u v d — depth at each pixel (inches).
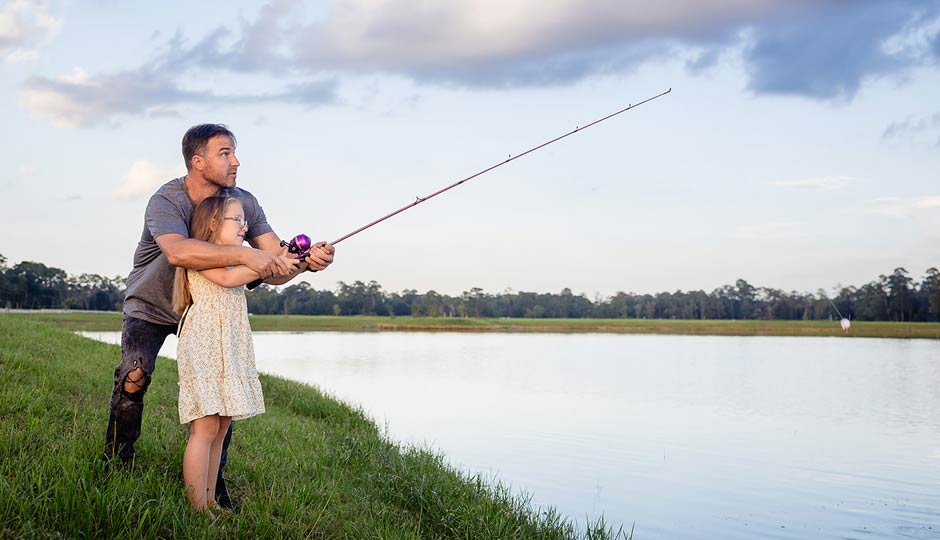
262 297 4650.6
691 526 294.0
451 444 440.5
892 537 284.4
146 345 157.0
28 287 3939.5
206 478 151.1
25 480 143.6
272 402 403.5
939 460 434.3
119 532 134.0
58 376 259.0
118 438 162.2
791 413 634.2
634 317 5324.8
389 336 2252.7
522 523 225.8
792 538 281.6
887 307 4478.3
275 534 152.4
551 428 515.5
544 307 5300.2
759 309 5162.4
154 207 154.1
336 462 241.4
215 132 157.9
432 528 204.2
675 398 722.2
